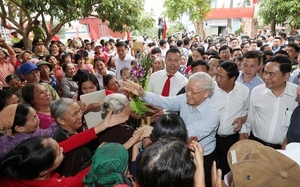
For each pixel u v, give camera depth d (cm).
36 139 142
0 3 643
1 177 138
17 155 133
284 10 1014
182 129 157
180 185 95
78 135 182
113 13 686
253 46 676
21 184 137
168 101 246
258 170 111
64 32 1580
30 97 250
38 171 136
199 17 1369
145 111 266
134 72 260
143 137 190
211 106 222
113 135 199
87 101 261
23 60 488
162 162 93
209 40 1135
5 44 496
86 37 1519
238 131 291
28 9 621
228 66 266
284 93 249
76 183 152
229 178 141
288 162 115
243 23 1852
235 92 280
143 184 97
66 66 450
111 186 127
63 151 174
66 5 577
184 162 96
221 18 1739
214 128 221
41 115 244
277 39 732
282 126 253
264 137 264
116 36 1484
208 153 238
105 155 132
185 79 339
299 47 464
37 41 626
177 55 325
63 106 196
